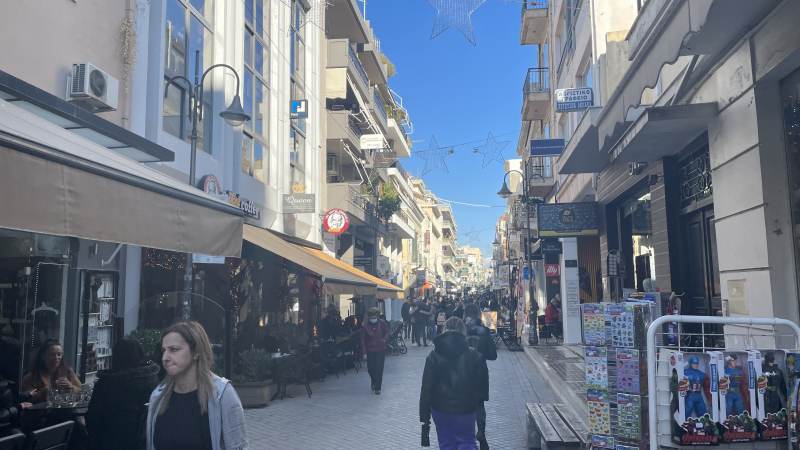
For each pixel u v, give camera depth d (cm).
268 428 878
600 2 1379
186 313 647
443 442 577
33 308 742
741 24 625
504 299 4272
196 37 1200
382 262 3108
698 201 931
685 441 396
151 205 418
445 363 579
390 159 3081
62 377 588
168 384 319
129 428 427
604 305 464
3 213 306
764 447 397
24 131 392
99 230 367
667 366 406
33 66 738
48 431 429
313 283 1688
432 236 8106
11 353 683
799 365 392
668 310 856
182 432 304
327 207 2212
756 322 398
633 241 1425
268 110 1628
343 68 2288
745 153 666
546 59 2584
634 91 716
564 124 2131
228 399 314
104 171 372
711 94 762
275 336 1209
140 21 964
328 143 2378
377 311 1247
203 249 477
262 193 1522
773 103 633
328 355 1495
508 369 1566
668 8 579
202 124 1222
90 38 849
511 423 899
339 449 752
